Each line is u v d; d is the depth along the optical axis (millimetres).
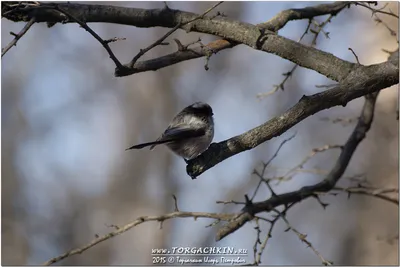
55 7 5789
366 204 15875
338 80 5977
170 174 14977
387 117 14734
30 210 15922
